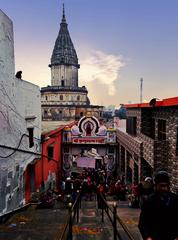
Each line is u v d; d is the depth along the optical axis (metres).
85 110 70.06
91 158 24.88
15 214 10.60
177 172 9.88
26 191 13.51
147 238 3.16
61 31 83.31
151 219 3.30
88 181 16.86
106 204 7.88
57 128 23.31
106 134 25.59
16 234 7.52
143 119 14.98
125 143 20.00
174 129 10.36
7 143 10.64
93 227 8.09
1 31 9.95
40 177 16.45
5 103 10.42
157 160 11.24
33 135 14.78
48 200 13.43
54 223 8.95
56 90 74.25
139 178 14.55
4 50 10.31
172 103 9.62
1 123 9.96
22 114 12.78
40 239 7.03
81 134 25.72
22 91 12.81
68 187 15.40
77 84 83.94
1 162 9.94
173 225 3.28
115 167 25.58
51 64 82.31
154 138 14.09
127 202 13.59
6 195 10.45
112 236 7.09
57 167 22.91
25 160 13.27
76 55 84.25
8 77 10.79
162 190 3.29
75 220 9.31
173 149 10.43
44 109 70.19
